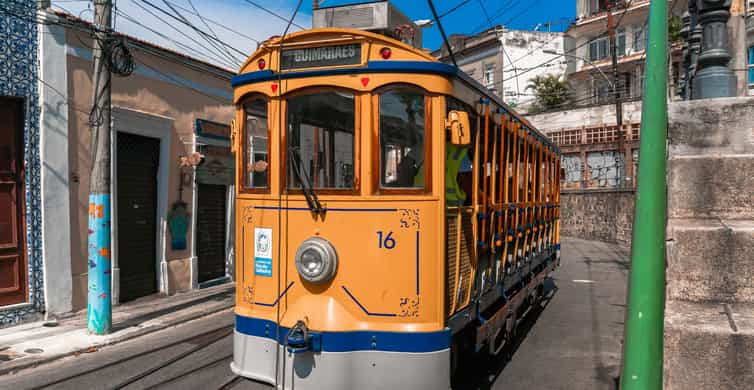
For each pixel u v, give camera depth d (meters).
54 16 9.53
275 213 5.00
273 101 5.04
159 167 12.13
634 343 2.12
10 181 9.08
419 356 4.56
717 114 4.33
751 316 3.02
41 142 9.32
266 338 4.91
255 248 5.11
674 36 28.83
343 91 4.82
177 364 7.23
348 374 4.57
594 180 35.06
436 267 4.70
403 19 6.36
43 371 6.95
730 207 3.68
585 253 23.47
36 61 9.30
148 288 11.92
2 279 8.99
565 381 6.75
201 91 13.32
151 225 12.02
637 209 2.39
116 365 7.19
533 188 8.92
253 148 5.26
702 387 2.85
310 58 4.94
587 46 38.97
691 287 3.33
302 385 4.61
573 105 38.16
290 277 4.89
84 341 8.20
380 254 4.68
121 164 11.10
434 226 4.70
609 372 7.12
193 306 11.10
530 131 8.61
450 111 4.88
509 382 6.71
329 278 4.73
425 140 4.73
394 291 4.65
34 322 9.23
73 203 9.94
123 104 10.97
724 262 3.26
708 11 5.05
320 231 4.81
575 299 12.69
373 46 4.77
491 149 6.22
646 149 2.51
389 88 4.73
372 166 4.72
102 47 8.62
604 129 34.69
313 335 4.57
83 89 10.14
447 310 4.84
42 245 9.35
